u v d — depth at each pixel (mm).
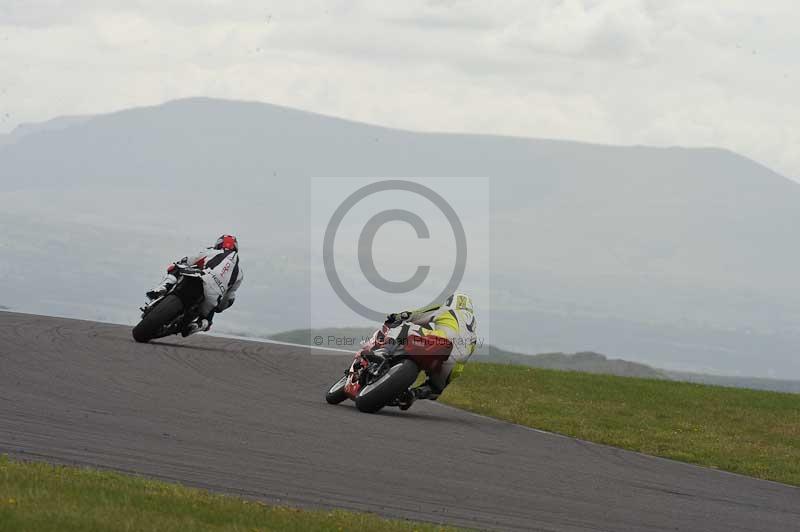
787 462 49844
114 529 20719
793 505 38250
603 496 34906
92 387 45375
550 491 34656
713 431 60219
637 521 31234
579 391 75562
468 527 27328
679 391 82375
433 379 51062
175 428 37500
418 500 30391
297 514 24969
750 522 33469
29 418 35562
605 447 48969
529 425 54875
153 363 57250
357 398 49375
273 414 44625
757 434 61406
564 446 47094
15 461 26578
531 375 83625
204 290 65625
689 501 36062
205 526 22250
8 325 67375
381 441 40844
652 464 44812
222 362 62844
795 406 79375
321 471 32906
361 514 26391
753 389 94500
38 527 19953
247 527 22750
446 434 45719
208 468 30953
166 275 67125
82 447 31469
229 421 40938
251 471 31391
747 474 45969
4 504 21281
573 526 29328
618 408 67125
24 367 49062
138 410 40625
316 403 50750
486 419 55188
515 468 38562
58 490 23484
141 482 26125
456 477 35031
